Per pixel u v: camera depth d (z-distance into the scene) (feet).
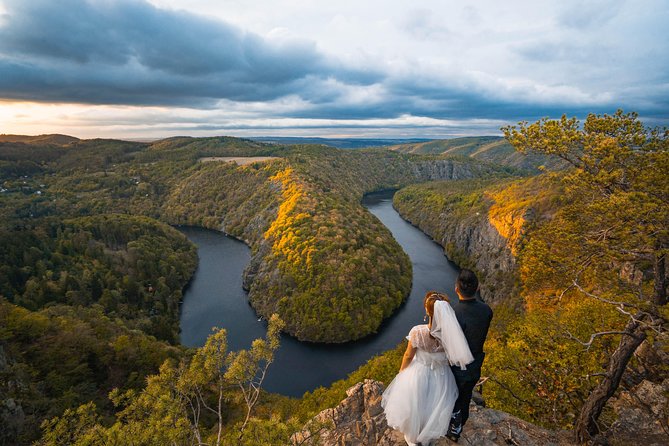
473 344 16.94
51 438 19.89
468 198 567.18
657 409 29.50
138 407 22.53
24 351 172.45
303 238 369.50
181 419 21.95
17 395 140.05
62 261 352.69
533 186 459.32
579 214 35.17
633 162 31.89
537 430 22.81
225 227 618.44
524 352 43.45
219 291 377.91
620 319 42.75
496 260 393.29
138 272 371.97
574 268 34.68
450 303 17.81
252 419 22.63
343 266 320.70
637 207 27.71
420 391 17.26
